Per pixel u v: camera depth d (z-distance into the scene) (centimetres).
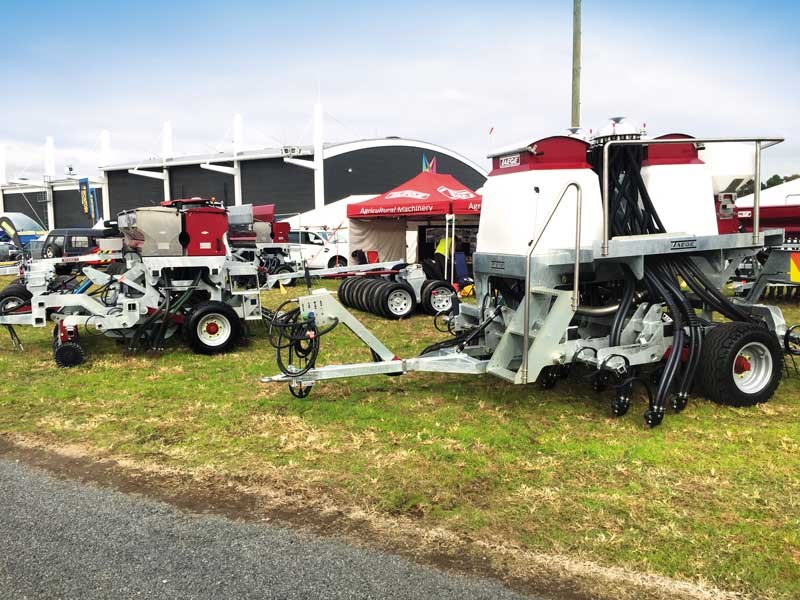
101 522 338
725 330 496
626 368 471
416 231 1633
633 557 292
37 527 334
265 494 367
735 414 490
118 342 834
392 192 1432
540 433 457
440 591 271
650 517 329
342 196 3859
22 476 401
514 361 496
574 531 316
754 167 527
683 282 569
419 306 1074
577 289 457
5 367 698
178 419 505
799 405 511
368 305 1076
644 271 495
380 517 336
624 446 427
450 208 1248
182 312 776
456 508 343
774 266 581
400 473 390
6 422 506
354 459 413
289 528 327
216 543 314
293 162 3647
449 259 1145
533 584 274
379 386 588
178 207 771
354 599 267
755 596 263
